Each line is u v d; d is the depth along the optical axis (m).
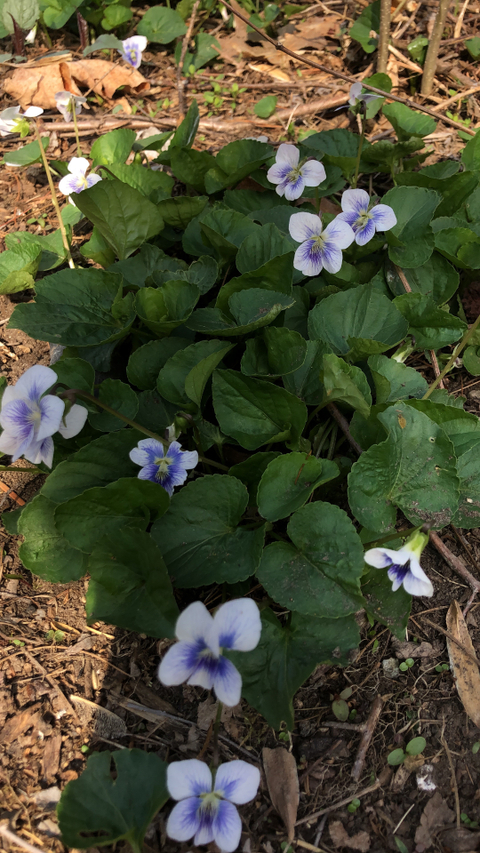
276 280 0.25
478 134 0.30
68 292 0.26
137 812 0.17
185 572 0.20
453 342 0.25
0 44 0.45
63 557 0.21
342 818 0.18
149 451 0.20
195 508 0.21
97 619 0.19
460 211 0.29
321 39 0.43
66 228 0.33
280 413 0.22
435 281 0.27
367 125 0.38
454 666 0.20
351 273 0.27
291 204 0.31
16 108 0.32
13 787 0.19
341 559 0.19
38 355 0.29
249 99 0.40
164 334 0.25
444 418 0.22
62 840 0.16
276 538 0.22
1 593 0.23
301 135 0.36
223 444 0.24
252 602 0.15
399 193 0.27
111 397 0.23
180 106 0.39
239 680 0.15
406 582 0.17
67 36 0.45
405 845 0.17
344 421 0.24
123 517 0.20
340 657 0.18
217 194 0.32
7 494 0.25
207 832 0.15
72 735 0.20
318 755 0.19
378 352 0.23
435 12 0.42
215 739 0.17
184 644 0.15
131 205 0.27
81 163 0.29
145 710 0.20
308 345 0.24
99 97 0.41
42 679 0.21
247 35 0.43
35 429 0.18
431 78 0.38
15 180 0.37
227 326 0.25
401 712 0.20
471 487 0.22
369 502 0.20
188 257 0.32
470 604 0.21
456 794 0.18
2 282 0.29
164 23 0.42
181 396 0.23
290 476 0.21
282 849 0.18
